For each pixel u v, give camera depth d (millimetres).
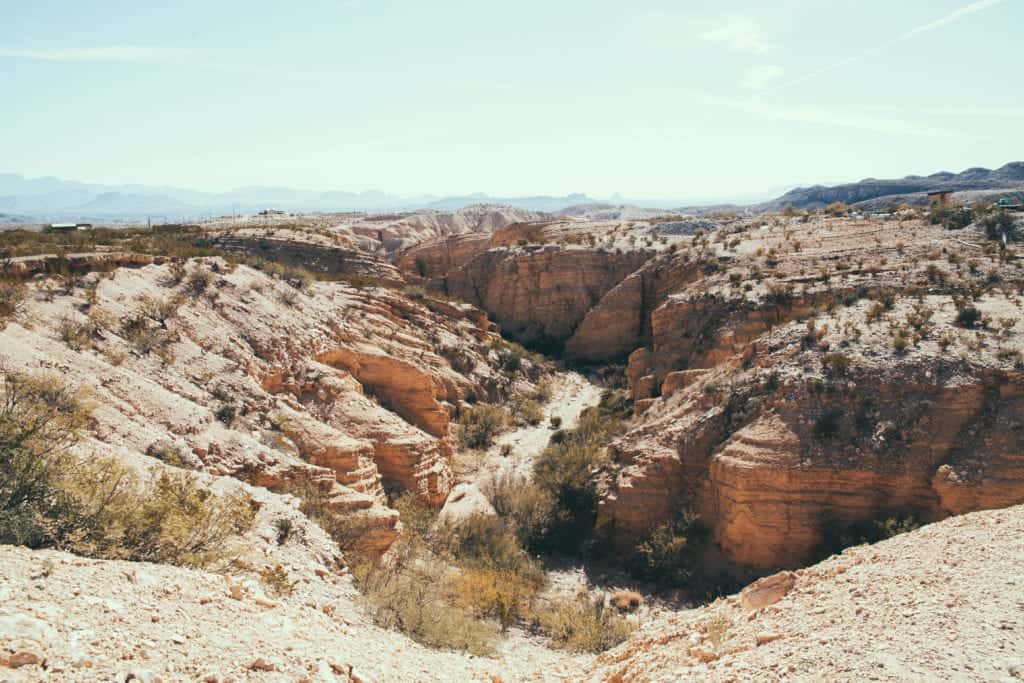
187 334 27594
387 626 14094
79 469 11484
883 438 25906
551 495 31672
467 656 14242
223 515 14289
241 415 24750
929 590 9273
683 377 38750
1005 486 23281
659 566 25938
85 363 20172
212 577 10352
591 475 32531
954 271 41500
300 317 36562
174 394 22672
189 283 31312
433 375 44250
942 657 7016
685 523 27125
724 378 33625
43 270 25578
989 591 8547
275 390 30203
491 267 84188
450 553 24656
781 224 68000
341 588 15070
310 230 74812
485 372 53000
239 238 64812
